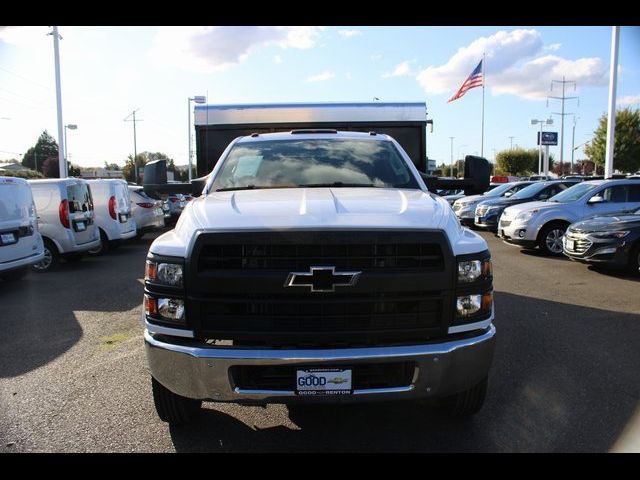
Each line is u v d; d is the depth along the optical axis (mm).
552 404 3982
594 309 6863
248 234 2895
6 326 6422
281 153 4551
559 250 11758
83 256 12859
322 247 2896
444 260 2932
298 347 2889
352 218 3043
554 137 40906
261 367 2916
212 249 2936
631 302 7254
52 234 10539
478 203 17781
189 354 2902
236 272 2893
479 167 4559
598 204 11711
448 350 2896
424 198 3576
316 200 3393
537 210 11961
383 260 2926
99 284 9203
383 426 3678
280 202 3381
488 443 3418
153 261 3061
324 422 3750
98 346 5598
